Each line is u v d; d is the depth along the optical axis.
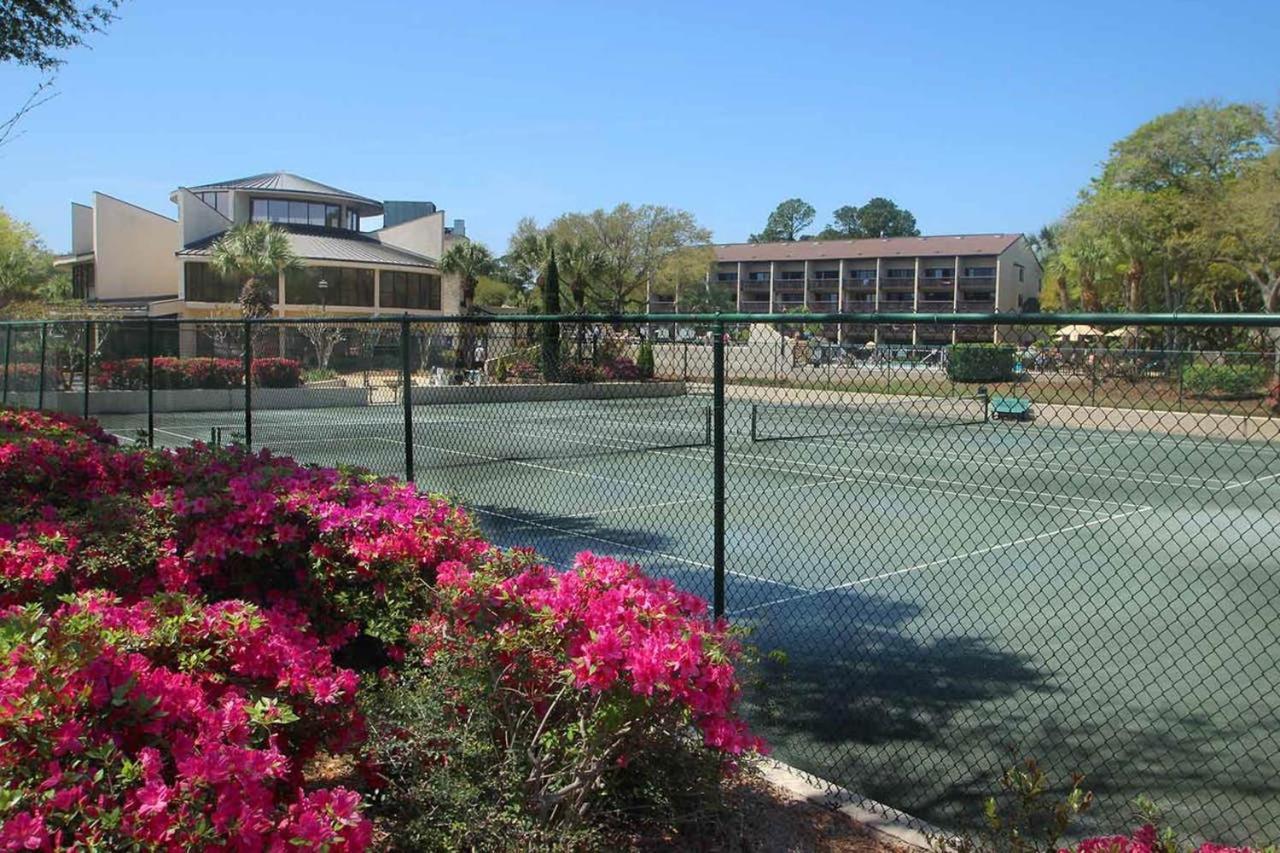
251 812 2.12
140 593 4.55
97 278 54.06
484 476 14.29
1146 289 49.09
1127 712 5.36
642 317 5.37
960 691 5.72
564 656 3.10
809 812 3.89
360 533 4.65
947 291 79.69
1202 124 36.66
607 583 3.33
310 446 16.20
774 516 11.69
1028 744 4.94
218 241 45.78
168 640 2.90
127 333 24.31
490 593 3.33
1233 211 34.09
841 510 12.18
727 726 2.98
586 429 16.88
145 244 55.06
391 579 4.50
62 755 2.19
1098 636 6.83
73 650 2.42
